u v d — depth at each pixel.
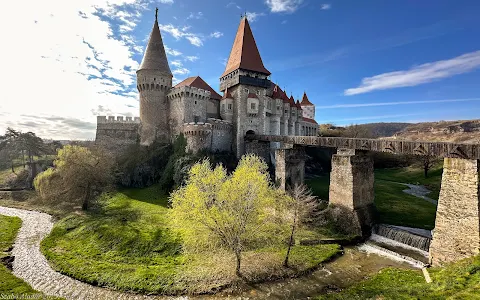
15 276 19.53
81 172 36.16
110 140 57.56
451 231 18.81
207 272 20.00
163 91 54.25
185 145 46.69
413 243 24.30
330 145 32.34
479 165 17.77
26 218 35.56
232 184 20.70
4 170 60.78
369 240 26.30
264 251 23.16
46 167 54.94
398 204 35.50
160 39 55.59
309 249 23.50
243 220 19.55
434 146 20.94
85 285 19.12
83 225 29.64
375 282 17.64
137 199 39.09
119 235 25.97
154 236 25.56
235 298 17.31
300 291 17.86
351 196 27.41
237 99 53.97
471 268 15.20
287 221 23.08
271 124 64.38
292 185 38.53
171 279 19.23
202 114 52.72
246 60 55.59
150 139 53.19
